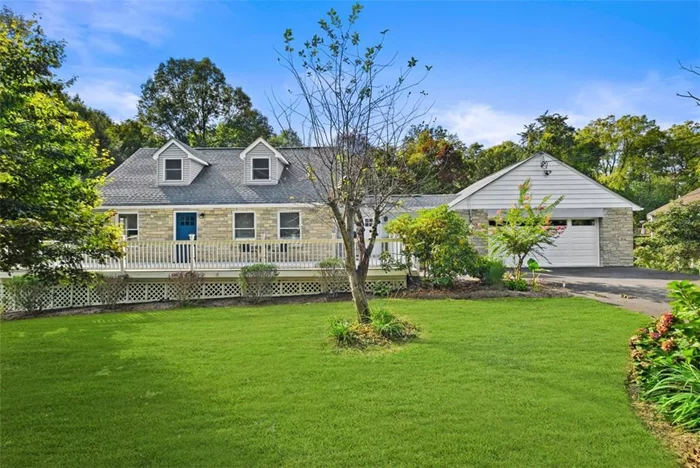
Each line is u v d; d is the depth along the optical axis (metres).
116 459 3.46
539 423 3.93
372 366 5.58
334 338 6.87
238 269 12.52
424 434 3.77
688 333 4.38
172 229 16.36
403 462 3.34
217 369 5.62
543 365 5.46
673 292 4.57
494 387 4.78
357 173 7.34
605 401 4.38
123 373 5.60
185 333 7.82
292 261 13.23
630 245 17.47
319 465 3.32
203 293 12.66
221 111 40.69
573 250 17.53
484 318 8.17
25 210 6.01
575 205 17.39
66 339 7.66
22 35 7.22
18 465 3.39
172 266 12.62
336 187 7.50
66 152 7.28
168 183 17.23
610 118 36.09
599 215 17.42
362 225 7.91
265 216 16.61
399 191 8.95
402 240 12.20
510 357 5.79
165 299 12.41
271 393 4.76
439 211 12.07
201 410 4.36
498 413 4.14
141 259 12.66
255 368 5.62
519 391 4.66
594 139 34.66
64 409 4.46
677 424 3.88
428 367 5.48
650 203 34.66
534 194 17.42
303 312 9.58
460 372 5.27
